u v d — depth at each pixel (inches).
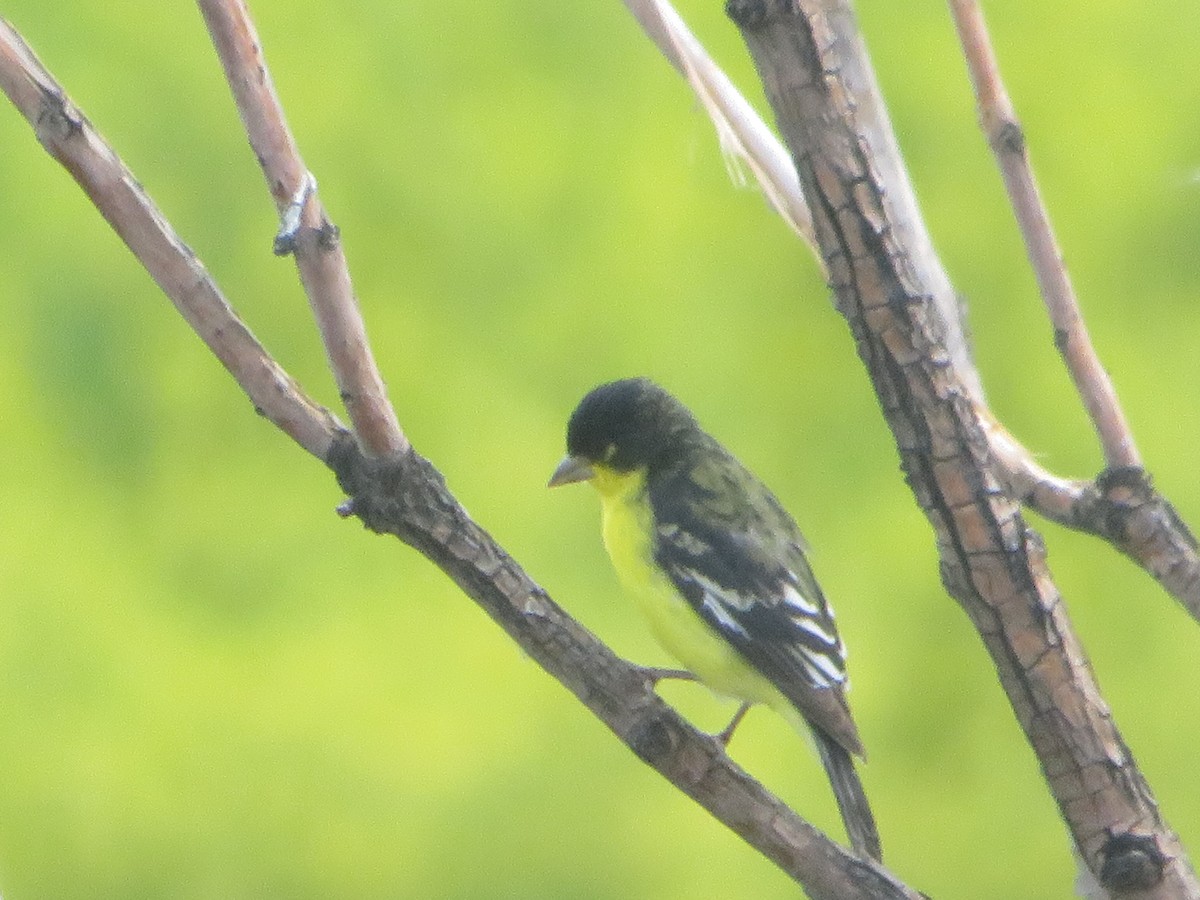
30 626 603.2
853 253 162.6
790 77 159.9
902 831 564.1
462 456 621.0
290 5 645.9
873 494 600.7
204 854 576.4
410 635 594.2
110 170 175.2
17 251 633.6
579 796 561.9
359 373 179.6
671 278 631.2
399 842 570.3
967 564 165.3
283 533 617.9
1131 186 629.6
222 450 629.9
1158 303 625.3
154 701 594.2
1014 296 605.9
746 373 621.6
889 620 580.1
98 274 634.2
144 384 632.4
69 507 623.2
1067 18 640.4
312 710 586.2
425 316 633.6
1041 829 561.3
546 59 645.9
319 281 177.0
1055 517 207.8
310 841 573.0
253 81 175.5
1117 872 163.6
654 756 188.5
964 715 569.3
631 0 223.8
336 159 641.6
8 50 173.3
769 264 626.8
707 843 547.5
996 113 212.2
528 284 636.1
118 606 608.4
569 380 629.3
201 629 607.2
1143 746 573.0
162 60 634.8
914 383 163.6
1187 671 575.2
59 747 589.9
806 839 189.3
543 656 189.3
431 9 645.9
